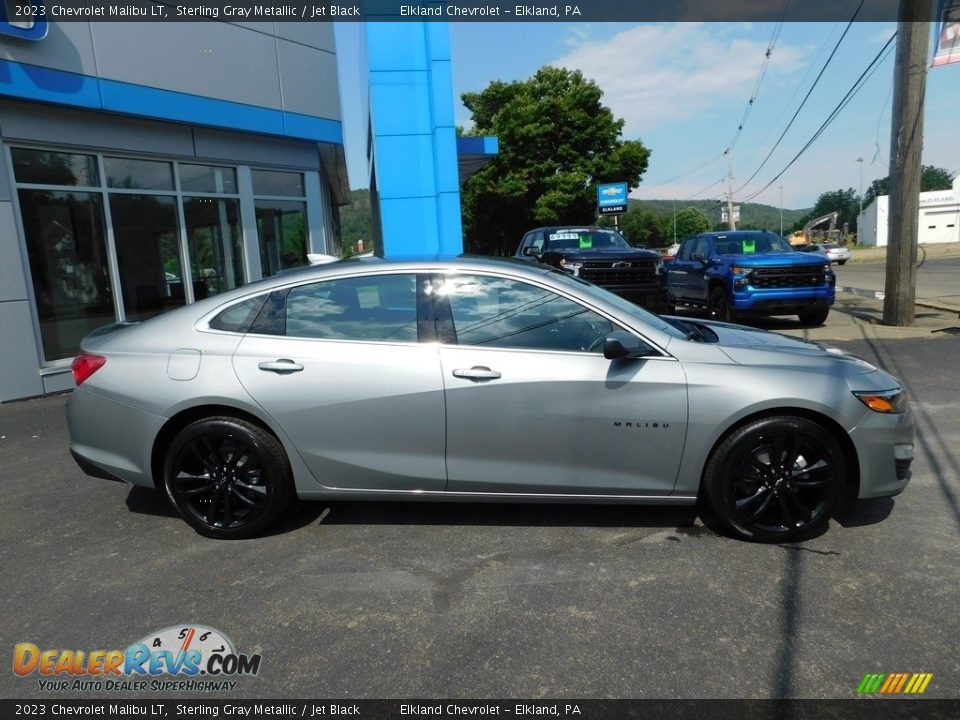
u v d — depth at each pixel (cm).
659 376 364
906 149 1111
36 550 395
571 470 373
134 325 426
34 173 834
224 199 1085
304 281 400
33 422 708
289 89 1130
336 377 377
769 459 369
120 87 889
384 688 266
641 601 320
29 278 827
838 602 315
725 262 1208
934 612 305
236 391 379
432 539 390
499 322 381
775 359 375
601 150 3744
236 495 393
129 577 359
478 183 3762
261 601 331
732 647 284
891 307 1162
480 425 371
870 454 363
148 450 393
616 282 1202
